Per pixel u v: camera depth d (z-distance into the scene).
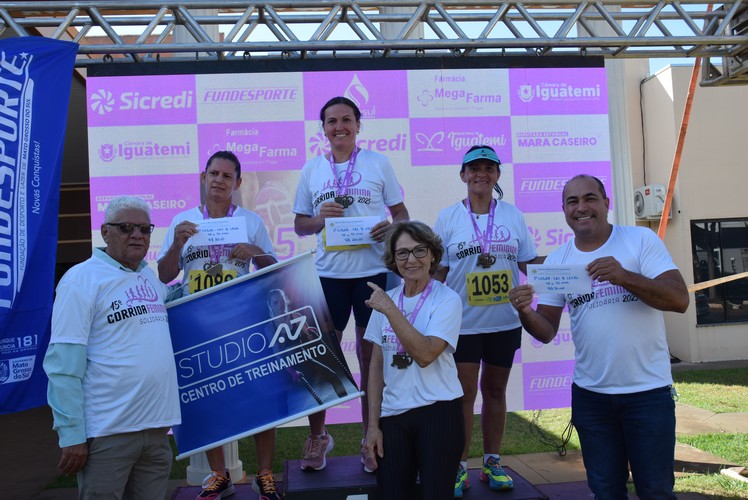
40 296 3.36
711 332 9.49
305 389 3.13
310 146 4.50
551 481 4.55
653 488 2.58
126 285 2.65
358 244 3.47
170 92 4.41
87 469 2.52
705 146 9.49
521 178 4.61
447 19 4.08
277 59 4.23
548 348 4.66
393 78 4.55
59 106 3.54
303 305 3.19
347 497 3.26
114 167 4.36
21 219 3.34
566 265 2.75
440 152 4.57
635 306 2.70
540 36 4.14
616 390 2.68
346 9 4.04
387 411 2.81
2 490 4.85
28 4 3.75
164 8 3.88
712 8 4.42
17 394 3.27
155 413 2.62
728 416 6.19
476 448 5.45
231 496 3.57
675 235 9.52
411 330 2.67
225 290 3.19
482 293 3.46
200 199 4.27
